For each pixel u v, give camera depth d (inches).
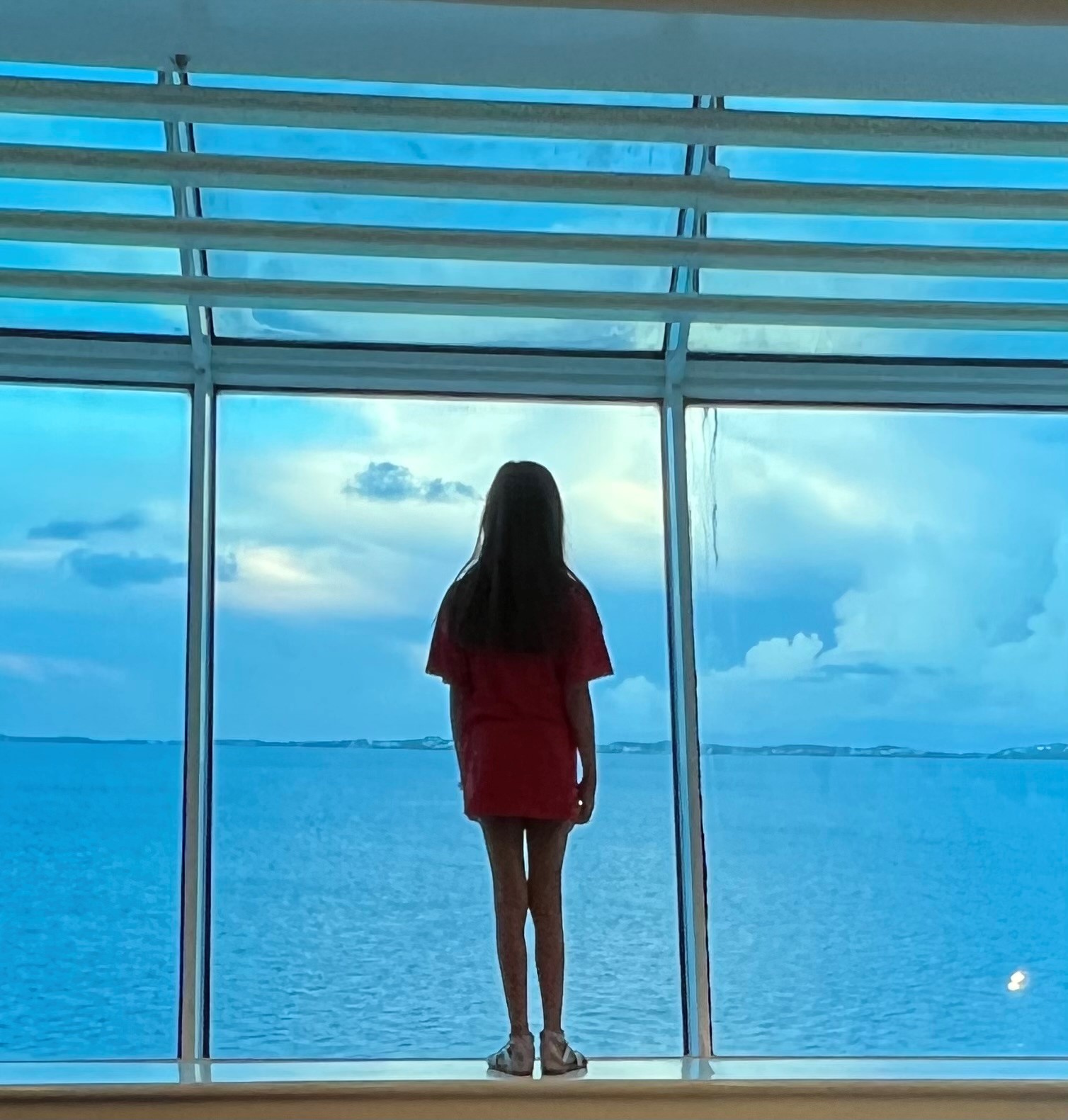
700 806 182.4
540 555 150.9
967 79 148.9
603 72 147.5
